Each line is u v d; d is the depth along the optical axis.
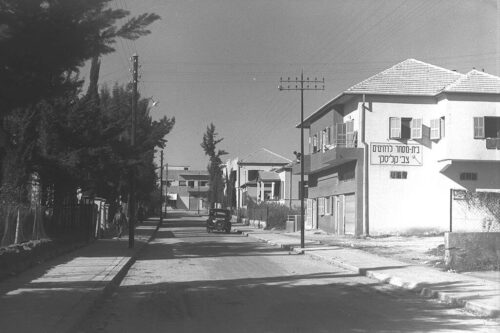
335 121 34.88
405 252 21.97
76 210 24.73
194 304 10.84
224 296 11.90
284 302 11.16
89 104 23.83
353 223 32.25
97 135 23.50
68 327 7.91
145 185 47.97
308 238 31.95
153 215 88.88
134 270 16.86
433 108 31.73
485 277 14.51
